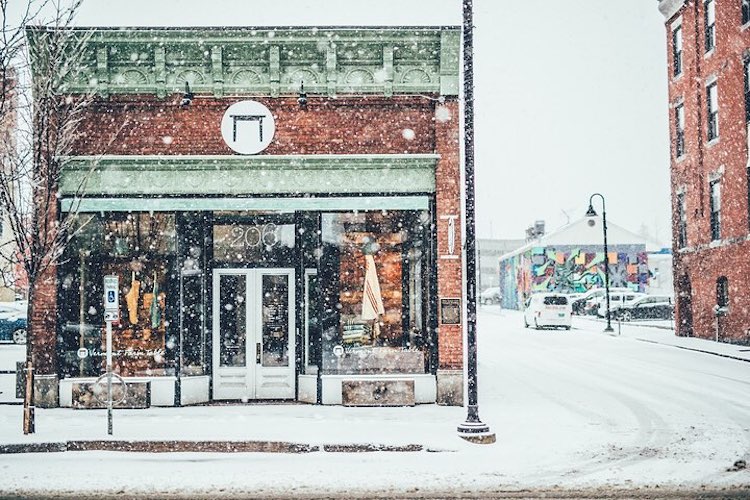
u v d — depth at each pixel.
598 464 10.71
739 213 27.62
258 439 11.97
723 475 10.05
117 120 16.03
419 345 16.11
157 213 16.17
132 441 11.95
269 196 16.00
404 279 16.20
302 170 15.98
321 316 15.96
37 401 15.62
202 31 15.75
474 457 11.21
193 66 16.05
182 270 16.19
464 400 16.72
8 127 13.89
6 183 13.06
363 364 16.00
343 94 16.12
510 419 14.18
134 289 16.12
